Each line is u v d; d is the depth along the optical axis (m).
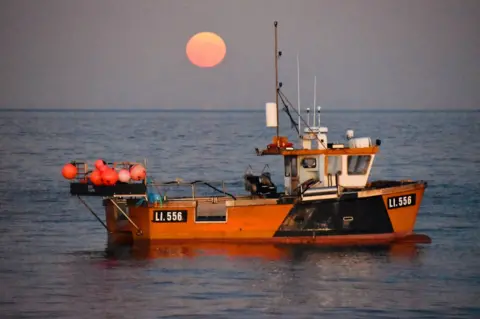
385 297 79.25
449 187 157.50
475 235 106.94
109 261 93.62
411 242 99.75
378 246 98.38
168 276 86.62
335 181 100.31
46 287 83.56
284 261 91.88
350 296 79.62
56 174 183.88
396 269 88.75
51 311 76.06
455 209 129.12
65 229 114.19
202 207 99.06
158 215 97.75
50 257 96.25
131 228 99.94
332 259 92.69
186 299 79.00
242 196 101.25
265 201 96.81
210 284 83.56
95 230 113.31
